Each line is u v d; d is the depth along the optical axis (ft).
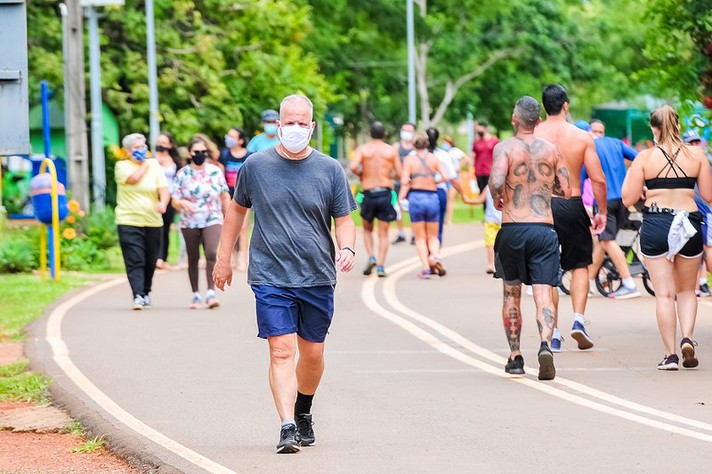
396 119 415.23
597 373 72.64
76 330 91.91
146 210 104.78
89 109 220.64
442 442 55.21
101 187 171.42
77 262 143.64
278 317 53.06
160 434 57.41
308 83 251.19
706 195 73.36
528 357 78.79
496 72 393.29
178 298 113.09
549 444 54.49
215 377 72.23
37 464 53.72
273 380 53.36
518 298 72.43
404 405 63.52
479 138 203.92
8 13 61.98
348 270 53.67
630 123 332.19
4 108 62.03
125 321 96.94
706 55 96.73
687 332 73.36
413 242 177.88
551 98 78.48
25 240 147.33
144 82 226.38
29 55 219.00
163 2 228.43
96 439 57.47
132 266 104.83
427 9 382.83
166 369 74.95
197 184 104.88
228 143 133.69
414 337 87.61
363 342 85.35
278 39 246.47
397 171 132.67
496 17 383.65
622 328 90.84
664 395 65.57
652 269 73.97
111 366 75.97
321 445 54.90
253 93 241.35
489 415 60.85
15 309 105.40
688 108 98.48
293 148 53.11
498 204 71.72
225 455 53.21
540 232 70.90
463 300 109.91
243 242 139.44
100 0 161.58
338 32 348.79
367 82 391.24
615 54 378.12
